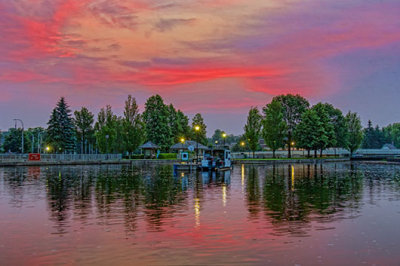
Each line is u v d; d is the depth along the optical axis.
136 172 44.06
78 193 22.70
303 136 89.50
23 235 12.12
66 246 10.85
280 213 15.75
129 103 89.38
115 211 16.27
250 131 84.88
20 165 61.34
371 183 29.47
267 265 9.18
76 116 106.88
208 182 30.03
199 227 13.13
